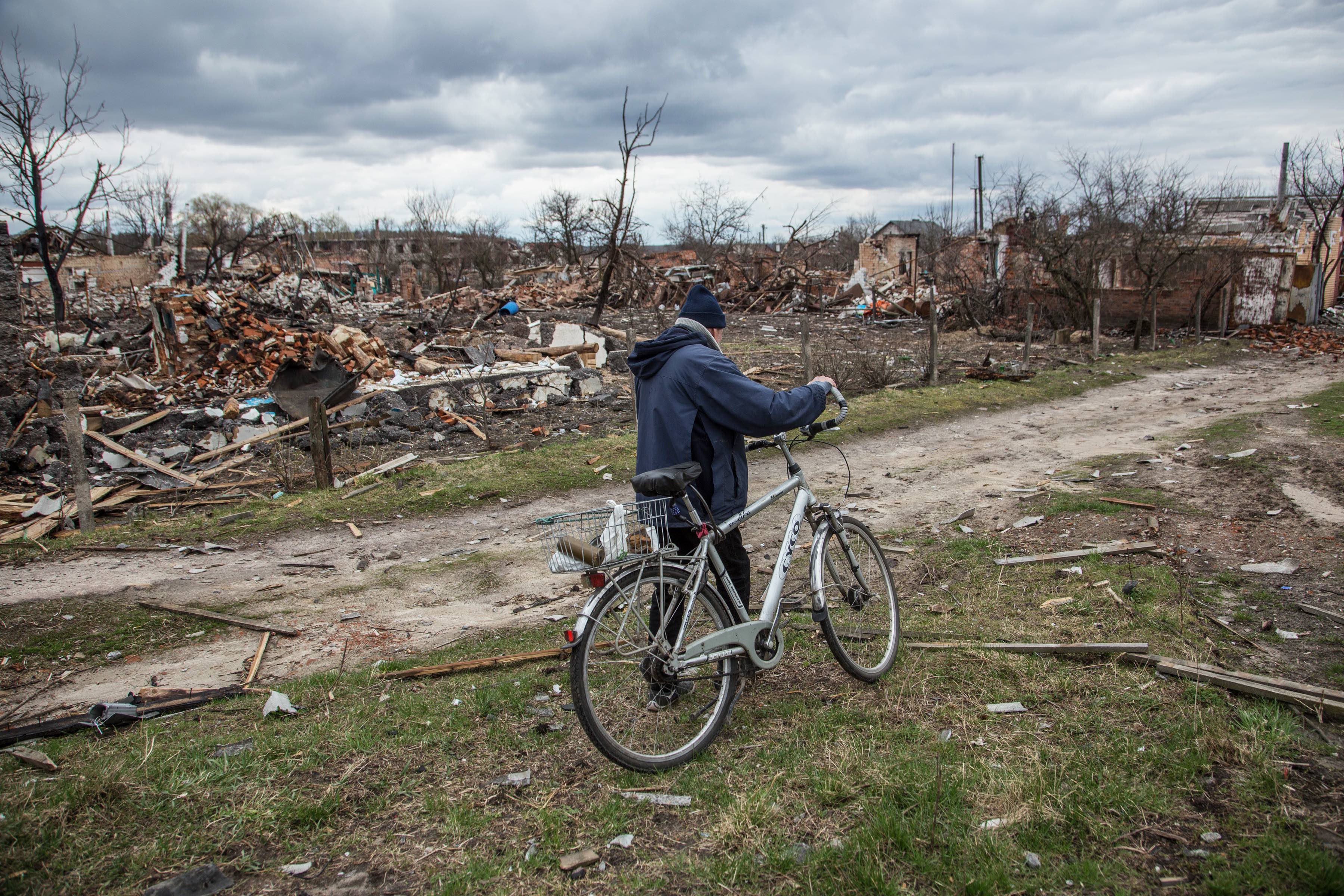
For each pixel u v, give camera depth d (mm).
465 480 8977
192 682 4398
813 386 3402
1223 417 10836
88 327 20578
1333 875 2211
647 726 3188
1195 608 4250
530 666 4242
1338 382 13938
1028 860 2412
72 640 5059
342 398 12695
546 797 2898
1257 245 23188
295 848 2646
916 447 10148
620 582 2980
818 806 2764
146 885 2461
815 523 3824
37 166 24500
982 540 5855
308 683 4172
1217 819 2547
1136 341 19969
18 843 2627
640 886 2410
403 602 5695
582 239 45688
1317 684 3428
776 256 39656
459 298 34344
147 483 9289
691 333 3385
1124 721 3176
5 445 10156
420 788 2992
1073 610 4379
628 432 11609
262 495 8945
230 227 47562
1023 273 25594
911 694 3549
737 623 3367
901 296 30094
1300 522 5676
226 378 14547
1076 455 9062
